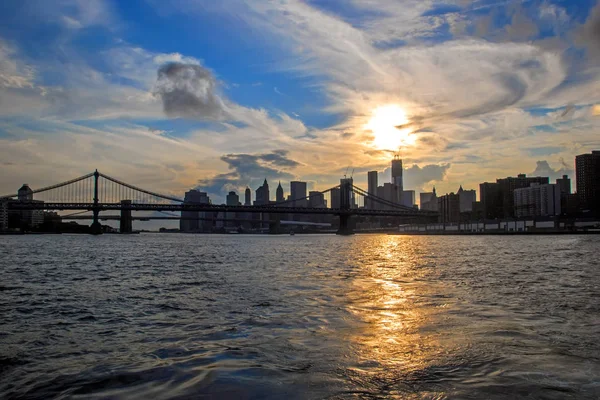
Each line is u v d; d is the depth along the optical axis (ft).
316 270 125.29
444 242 464.24
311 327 49.14
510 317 53.93
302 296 72.64
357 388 30.17
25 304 69.46
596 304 63.77
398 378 32.04
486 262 157.17
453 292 77.00
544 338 43.32
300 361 36.37
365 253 234.17
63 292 83.25
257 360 36.83
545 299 68.64
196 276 109.81
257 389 30.09
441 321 51.67
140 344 43.93
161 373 34.12
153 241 506.48
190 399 28.71
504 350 39.01
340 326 49.39
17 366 37.58
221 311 60.13
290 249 292.40
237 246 353.51
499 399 28.04
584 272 116.37
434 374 32.86
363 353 38.50
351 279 99.81
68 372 35.50
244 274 113.80
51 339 46.91
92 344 44.55
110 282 99.09
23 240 519.19
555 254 211.82
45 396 30.68
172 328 50.78
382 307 61.57
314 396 28.81
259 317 55.26
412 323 50.67
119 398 29.55
